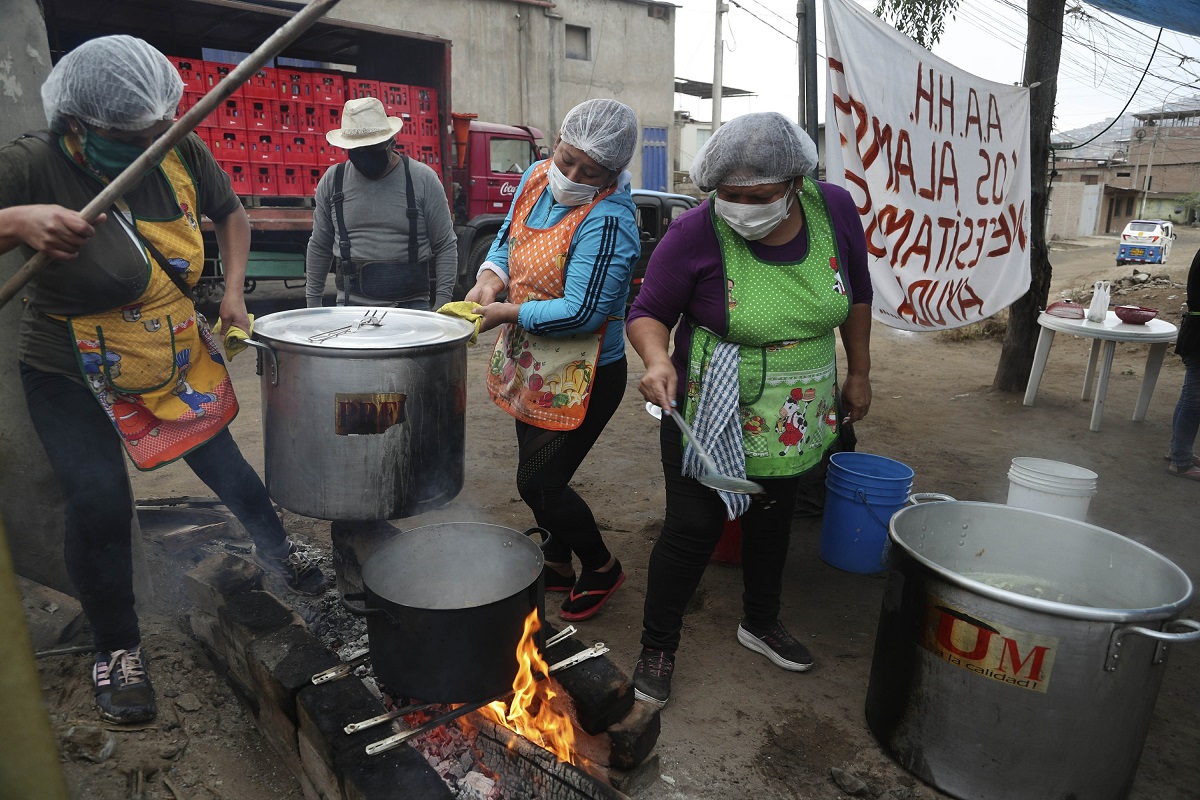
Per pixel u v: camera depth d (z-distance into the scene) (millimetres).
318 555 3064
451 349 2068
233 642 2127
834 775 2082
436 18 14336
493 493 3998
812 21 3943
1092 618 1735
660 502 4027
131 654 2111
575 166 2254
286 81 7410
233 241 2395
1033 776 1888
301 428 1999
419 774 1601
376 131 3332
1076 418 5848
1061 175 44031
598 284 2314
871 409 5977
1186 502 4246
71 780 1837
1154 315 5520
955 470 4625
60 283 1904
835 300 2160
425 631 1621
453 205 8688
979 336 8992
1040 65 5754
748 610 2656
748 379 2180
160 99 1836
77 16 7758
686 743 2223
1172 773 2199
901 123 3926
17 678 1006
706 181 2004
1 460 2354
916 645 2031
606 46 17031
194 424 2205
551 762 1800
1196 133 41000
